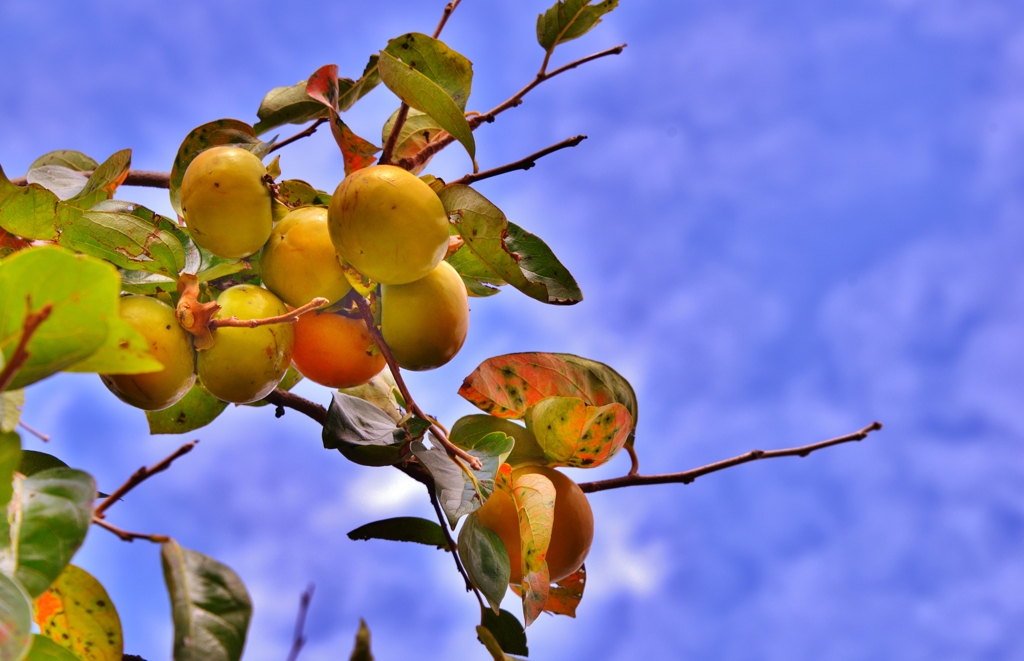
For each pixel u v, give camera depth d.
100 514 1.88
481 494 1.97
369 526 2.03
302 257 1.94
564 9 2.05
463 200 1.94
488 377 2.05
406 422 2.00
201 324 1.92
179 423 2.07
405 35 1.99
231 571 1.86
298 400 2.07
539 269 1.98
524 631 2.00
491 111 2.04
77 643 1.91
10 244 1.98
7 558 1.81
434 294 1.96
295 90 2.08
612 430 2.03
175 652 1.83
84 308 1.78
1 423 1.88
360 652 1.82
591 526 2.04
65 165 2.25
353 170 2.00
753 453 2.09
